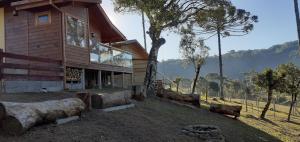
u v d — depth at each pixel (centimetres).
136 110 1245
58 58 1513
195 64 2998
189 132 1086
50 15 1546
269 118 2350
